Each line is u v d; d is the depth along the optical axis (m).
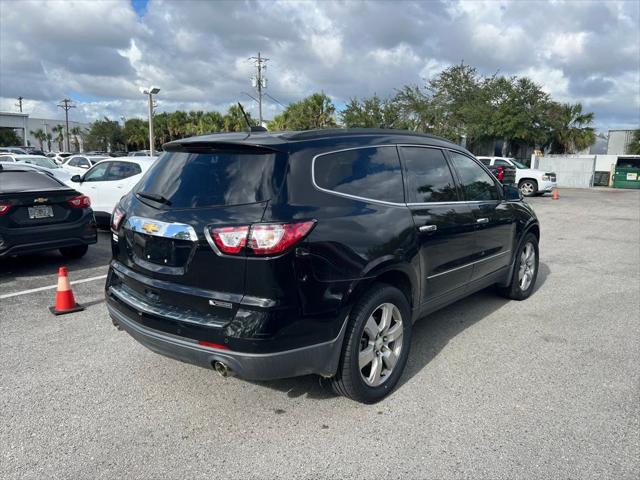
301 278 2.87
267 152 3.06
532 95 36.34
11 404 3.42
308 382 3.77
